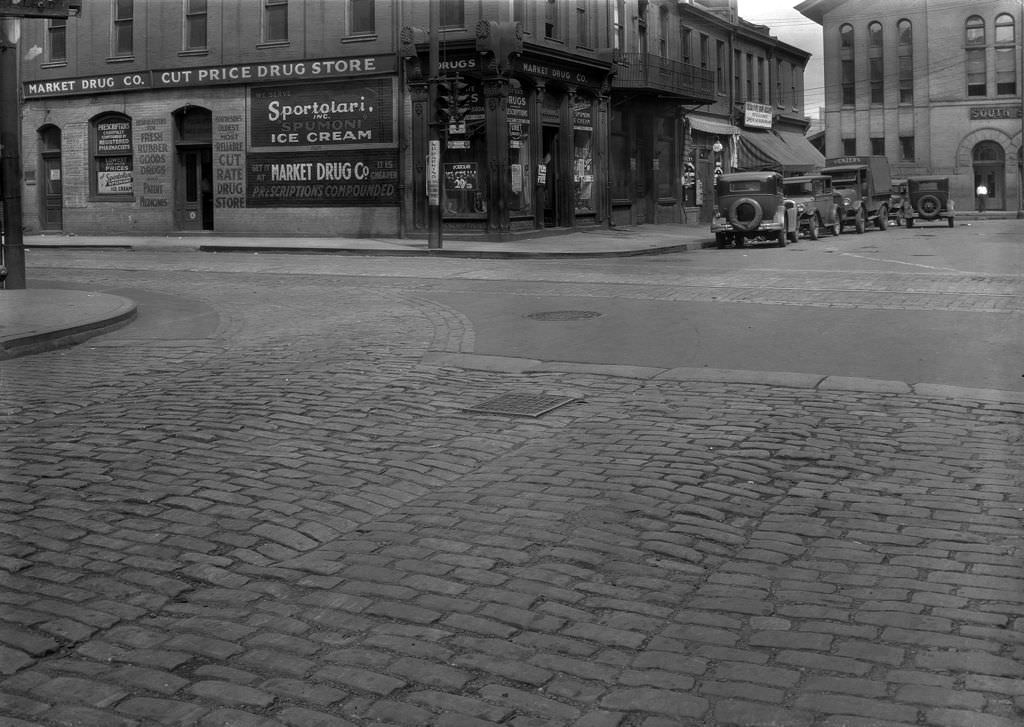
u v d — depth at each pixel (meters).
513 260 24.05
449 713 3.33
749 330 11.30
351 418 7.57
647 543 4.92
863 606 4.16
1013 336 10.53
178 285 17.55
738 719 3.28
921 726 3.21
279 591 4.37
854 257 23.06
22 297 13.81
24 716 3.32
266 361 10.00
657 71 36.38
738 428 7.13
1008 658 3.66
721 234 28.66
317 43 31.03
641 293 15.09
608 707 3.36
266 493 5.74
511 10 29.64
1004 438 6.79
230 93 32.47
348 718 3.30
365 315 13.13
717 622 4.02
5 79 15.12
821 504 5.50
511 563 4.67
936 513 5.33
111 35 33.94
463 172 30.00
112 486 5.88
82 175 34.84
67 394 8.60
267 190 32.28
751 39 44.88
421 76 29.77
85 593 4.33
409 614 4.11
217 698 3.43
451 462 6.43
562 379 8.99
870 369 9.07
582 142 33.44
